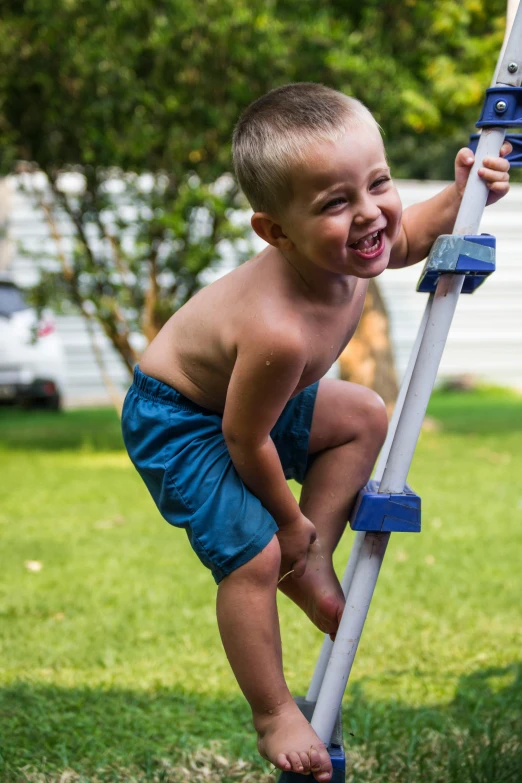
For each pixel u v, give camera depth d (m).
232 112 8.12
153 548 5.44
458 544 5.44
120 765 2.79
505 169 2.07
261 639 2.03
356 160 1.85
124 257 8.68
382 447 2.46
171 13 7.71
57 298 8.92
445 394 14.45
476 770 2.64
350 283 2.09
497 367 15.04
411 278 14.30
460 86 8.70
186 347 2.15
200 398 2.16
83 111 8.05
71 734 2.98
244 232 8.52
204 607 4.34
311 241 1.89
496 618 4.12
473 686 3.38
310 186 1.86
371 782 2.66
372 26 8.64
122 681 3.47
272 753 2.01
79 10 7.74
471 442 9.34
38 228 12.45
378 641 3.85
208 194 7.95
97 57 7.73
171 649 3.80
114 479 7.58
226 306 2.08
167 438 2.16
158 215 8.43
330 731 2.09
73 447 9.26
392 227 1.92
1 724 3.02
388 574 4.80
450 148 19.09
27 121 8.34
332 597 2.22
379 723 3.02
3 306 11.17
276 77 8.15
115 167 8.59
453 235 2.04
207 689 3.39
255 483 2.08
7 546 5.46
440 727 3.01
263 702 2.05
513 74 2.09
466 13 8.52
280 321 1.97
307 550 2.15
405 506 2.06
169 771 2.75
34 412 11.84
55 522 6.11
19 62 7.98
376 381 9.90
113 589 4.61
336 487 2.29
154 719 3.11
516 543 5.46
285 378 1.98
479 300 14.82
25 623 4.10
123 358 8.93
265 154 1.89
